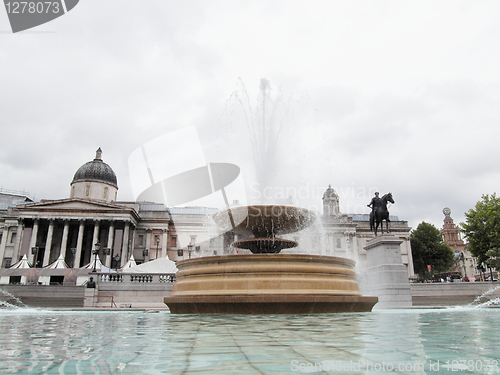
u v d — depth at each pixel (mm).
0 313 12211
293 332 5234
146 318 8523
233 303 9516
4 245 68500
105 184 75125
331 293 10055
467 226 49000
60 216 63312
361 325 6281
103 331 5570
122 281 30109
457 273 63969
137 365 2945
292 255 10164
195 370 2750
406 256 74312
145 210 73500
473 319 7695
